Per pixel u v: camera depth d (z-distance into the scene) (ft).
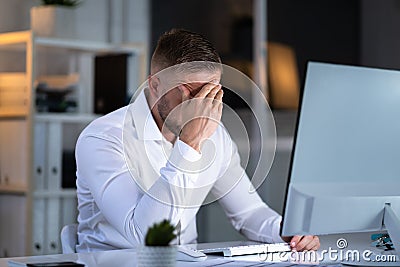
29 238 12.42
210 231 15.72
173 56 6.84
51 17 13.17
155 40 16.16
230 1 16.15
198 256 6.30
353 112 6.02
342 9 15.21
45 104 13.11
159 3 16.17
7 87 12.99
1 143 13.05
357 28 15.08
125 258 6.26
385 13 14.82
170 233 5.01
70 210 13.04
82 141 7.55
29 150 12.39
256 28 16.07
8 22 14.29
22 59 14.38
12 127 12.84
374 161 6.17
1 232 13.06
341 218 6.08
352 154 6.05
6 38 13.04
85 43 13.37
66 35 13.33
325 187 5.96
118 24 15.76
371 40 14.96
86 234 7.75
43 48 13.29
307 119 5.82
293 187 5.86
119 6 15.80
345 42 15.20
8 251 12.91
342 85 5.95
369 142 6.13
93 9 15.42
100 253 6.61
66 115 13.00
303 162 5.86
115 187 7.09
